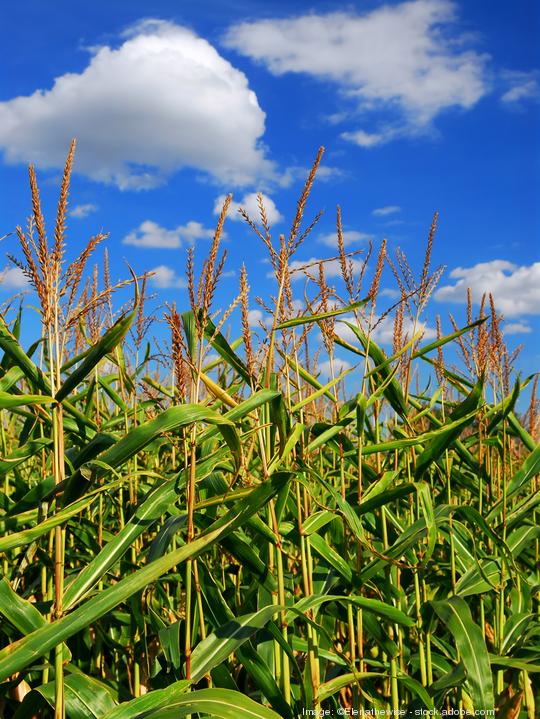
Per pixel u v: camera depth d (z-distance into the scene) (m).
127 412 2.30
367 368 2.02
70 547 2.39
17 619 1.43
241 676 2.07
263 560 1.95
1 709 1.89
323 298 2.08
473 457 2.54
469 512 2.01
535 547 2.64
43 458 2.09
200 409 1.47
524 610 2.17
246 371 1.78
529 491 2.88
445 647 2.12
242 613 1.95
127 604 1.91
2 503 1.97
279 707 1.69
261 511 1.91
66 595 1.47
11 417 2.99
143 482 2.73
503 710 2.03
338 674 2.12
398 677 1.82
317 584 2.01
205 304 1.54
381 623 2.15
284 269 1.77
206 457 1.87
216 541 1.48
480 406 2.39
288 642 1.79
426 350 2.17
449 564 2.24
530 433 3.18
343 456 2.08
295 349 1.97
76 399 2.31
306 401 1.99
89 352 1.45
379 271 2.07
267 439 1.79
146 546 2.38
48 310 1.47
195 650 1.58
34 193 1.43
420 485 1.83
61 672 1.42
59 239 1.45
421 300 2.20
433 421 2.40
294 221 1.75
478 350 2.38
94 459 1.47
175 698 1.43
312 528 1.85
